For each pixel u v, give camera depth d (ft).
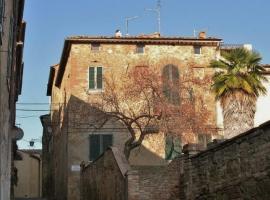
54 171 169.37
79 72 123.65
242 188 45.27
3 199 48.52
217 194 51.47
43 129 199.00
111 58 124.98
